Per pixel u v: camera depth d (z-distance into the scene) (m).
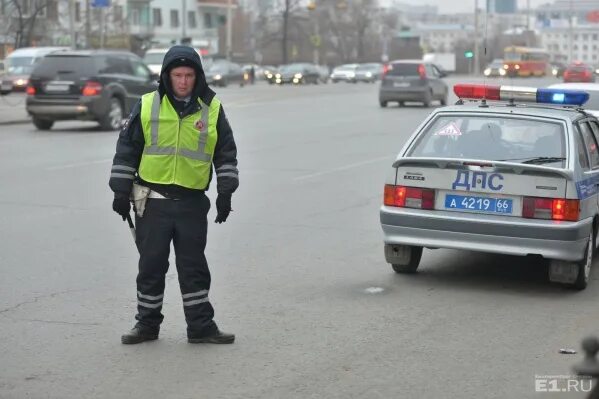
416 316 12.84
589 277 15.21
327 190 24.66
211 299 13.70
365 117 51.41
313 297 13.84
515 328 12.30
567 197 13.66
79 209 21.41
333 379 10.18
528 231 13.76
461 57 166.75
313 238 18.38
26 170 28.28
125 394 9.66
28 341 11.52
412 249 15.09
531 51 124.31
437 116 15.28
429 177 14.39
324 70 134.38
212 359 10.86
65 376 10.23
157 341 11.56
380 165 29.94
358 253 17.05
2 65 79.62
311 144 36.50
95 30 119.69
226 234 18.70
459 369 10.58
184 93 11.11
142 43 121.19
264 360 10.83
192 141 11.15
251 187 25.08
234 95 74.88
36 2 106.56
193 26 167.75
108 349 11.21
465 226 14.07
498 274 15.50
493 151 14.54
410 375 10.35
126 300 13.55
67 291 14.03
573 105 15.73
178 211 11.24
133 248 17.25
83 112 41.66
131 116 11.21
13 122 47.69
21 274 15.11
